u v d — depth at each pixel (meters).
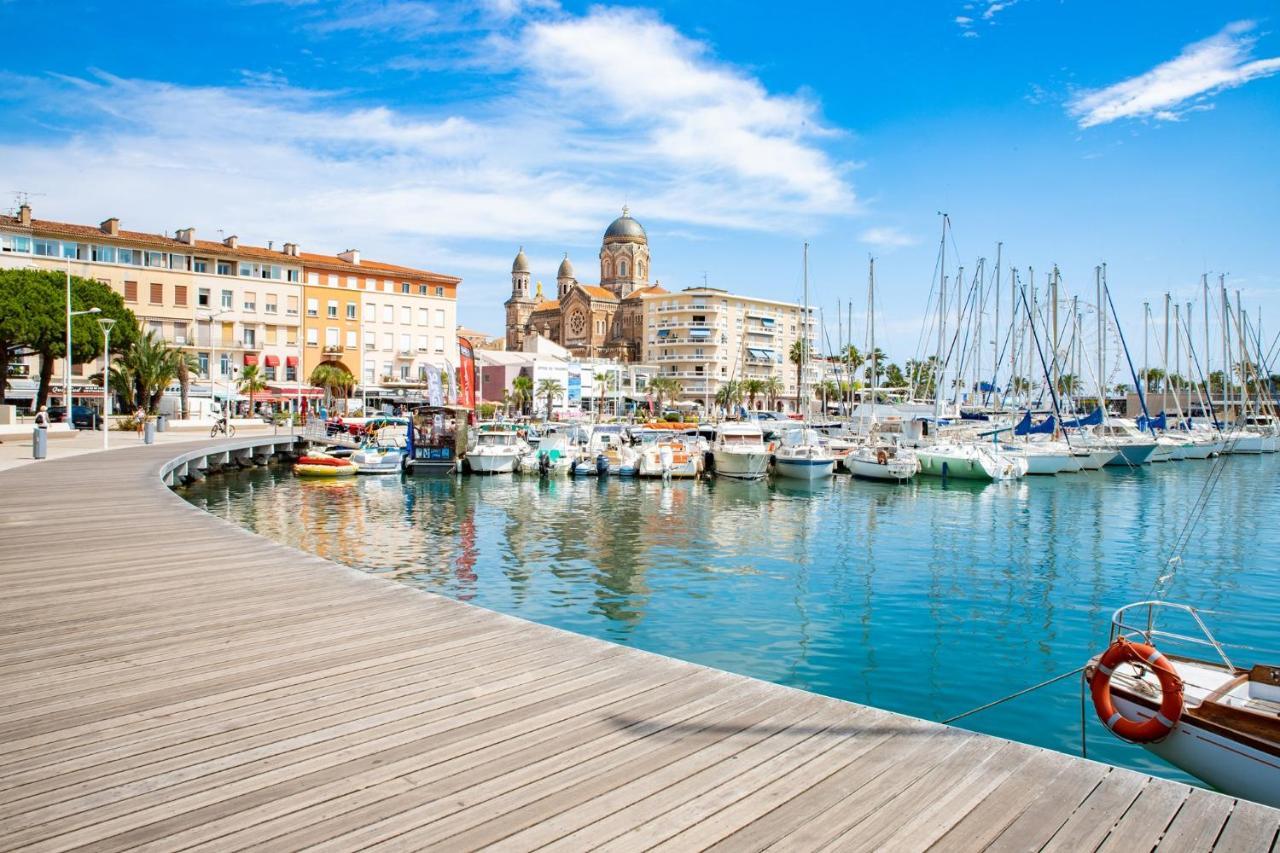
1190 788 6.03
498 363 132.62
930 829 5.46
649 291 164.00
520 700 7.78
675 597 22.28
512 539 32.00
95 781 6.04
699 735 6.98
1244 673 10.54
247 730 7.02
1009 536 33.31
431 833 5.36
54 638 9.76
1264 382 88.00
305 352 93.38
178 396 81.50
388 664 8.84
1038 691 15.23
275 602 11.56
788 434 63.75
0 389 63.81
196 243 87.50
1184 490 50.66
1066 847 5.25
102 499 23.50
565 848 5.20
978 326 67.38
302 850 5.13
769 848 5.22
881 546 30.88
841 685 15.51
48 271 65.56
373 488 49.16
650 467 55.66
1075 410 77.44
